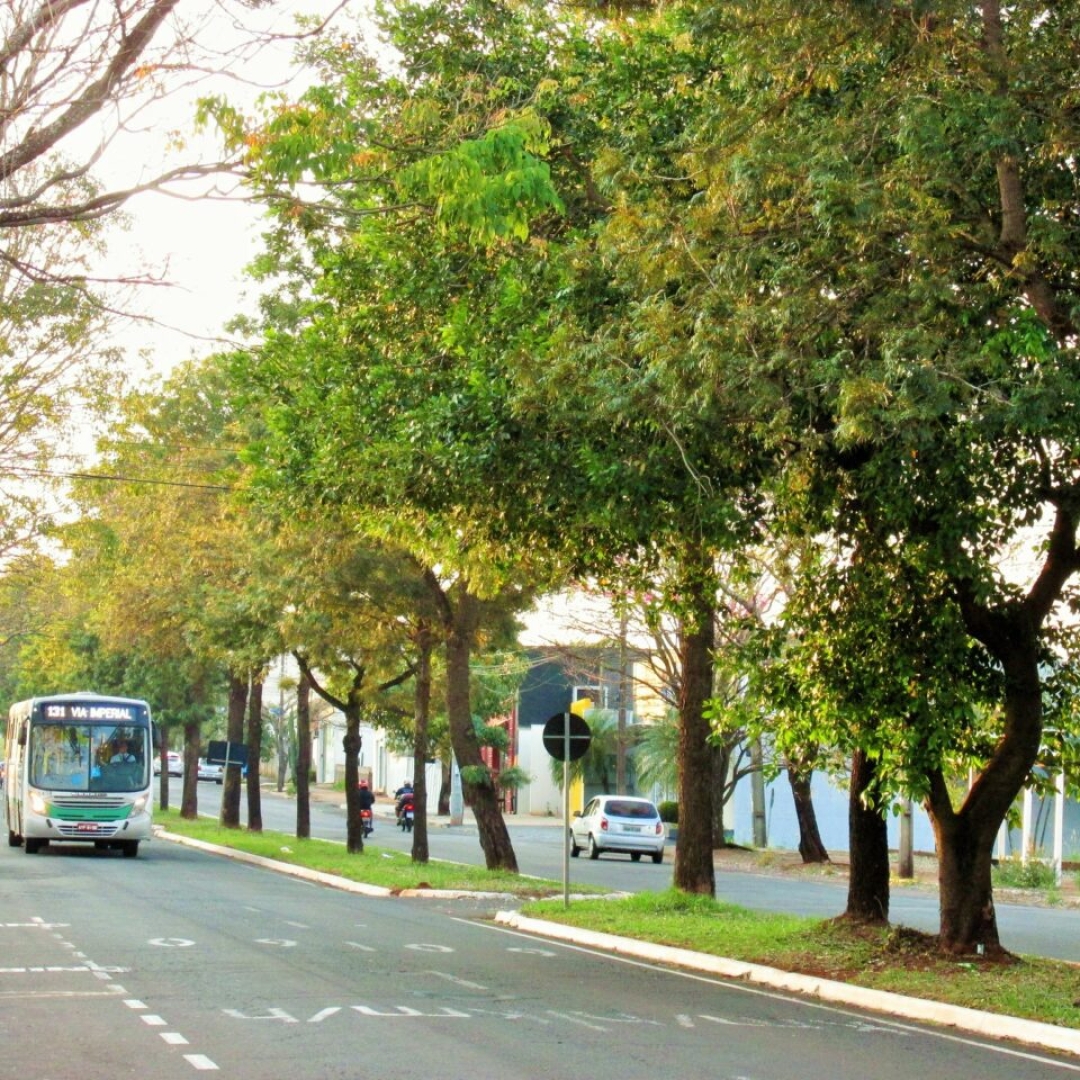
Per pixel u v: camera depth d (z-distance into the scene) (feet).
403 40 68.69
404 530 80.23
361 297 76.48
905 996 53.47
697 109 64.23
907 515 55.21
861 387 47.83
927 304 50.93
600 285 61.98
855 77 57.36
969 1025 49.73
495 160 41.22
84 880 102.58
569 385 56.13
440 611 116.98
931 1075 39.50
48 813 131.44
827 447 56.90
